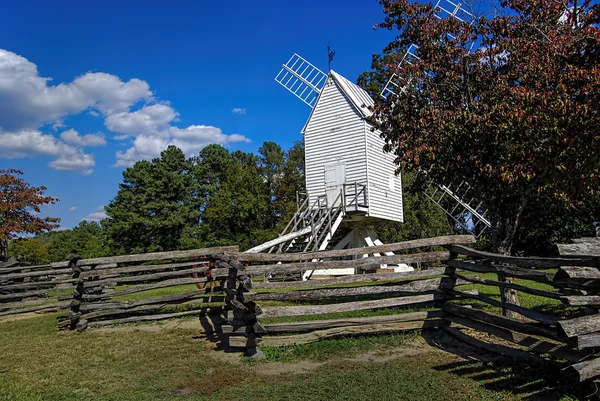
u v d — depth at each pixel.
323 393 6.10
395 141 11.65
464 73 10.45
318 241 19.62
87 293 13.61
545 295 6.09
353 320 8.74
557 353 6.01
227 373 7.24
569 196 10.02
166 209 44.91
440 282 8.62
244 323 8.58
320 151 22.69
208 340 9.57
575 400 5.37
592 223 22.92
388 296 13.15
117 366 8.04
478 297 7.81
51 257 74.31
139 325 11.56
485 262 7.79
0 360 8.77
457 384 6.17
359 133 21.55
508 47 9.73
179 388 6.77
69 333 11.05
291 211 42.25
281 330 8.49
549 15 9.84
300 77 28.30
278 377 6.93
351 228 24.80
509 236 10.09
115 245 44.56
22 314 15.09
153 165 47.06
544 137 8.75
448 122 9.66
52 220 29.14
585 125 8.28
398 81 13.70
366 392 6.03
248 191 42.38
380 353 7.80
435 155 9.99
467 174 10.19
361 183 21.19
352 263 8.88
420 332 8.83
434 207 33.59
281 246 20.20
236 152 55.56
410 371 6.77
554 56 8.88
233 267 9.00
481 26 10.54
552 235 24.91
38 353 9.19
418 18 11.11
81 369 7.95
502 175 8.70
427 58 11.08
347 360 7.52
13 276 14.80
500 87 9.46
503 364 6.81
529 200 11.49
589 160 8.73
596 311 6.38
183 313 12.24
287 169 54.12
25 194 28.22
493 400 5.59
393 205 23.48
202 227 42.47
